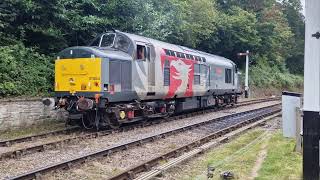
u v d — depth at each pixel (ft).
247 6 165.48
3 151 37.06
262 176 27.22
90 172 30.27
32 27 59.67
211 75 81.10
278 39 177.78
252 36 145.48
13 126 50.31
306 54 20.65
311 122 20.98
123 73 52.19
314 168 21.02
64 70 51.06
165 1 84.07
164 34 76.74
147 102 59.11
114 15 68.23
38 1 59.31
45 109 55.42
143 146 41.11
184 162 33.40
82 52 49.85
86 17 62.59
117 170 31.17
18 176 26.43
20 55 56.95
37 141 42.98
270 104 109.81
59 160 33.86
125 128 53.47
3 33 57.77
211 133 48.34
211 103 83.87
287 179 25.84
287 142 40.11
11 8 57.98
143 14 70.38
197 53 76.38
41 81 57.62
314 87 20.74
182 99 71.51
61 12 60.54
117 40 54.70
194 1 108.68
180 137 47.47
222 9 152.05
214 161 33.86
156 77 58.90
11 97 52.65
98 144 41.63
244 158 33.71
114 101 50.83
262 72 164.66
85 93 49.47
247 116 72.69
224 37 135.03
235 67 98.43
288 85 187.21
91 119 52.31
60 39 64.08
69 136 46.47
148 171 30.27
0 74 52.26
